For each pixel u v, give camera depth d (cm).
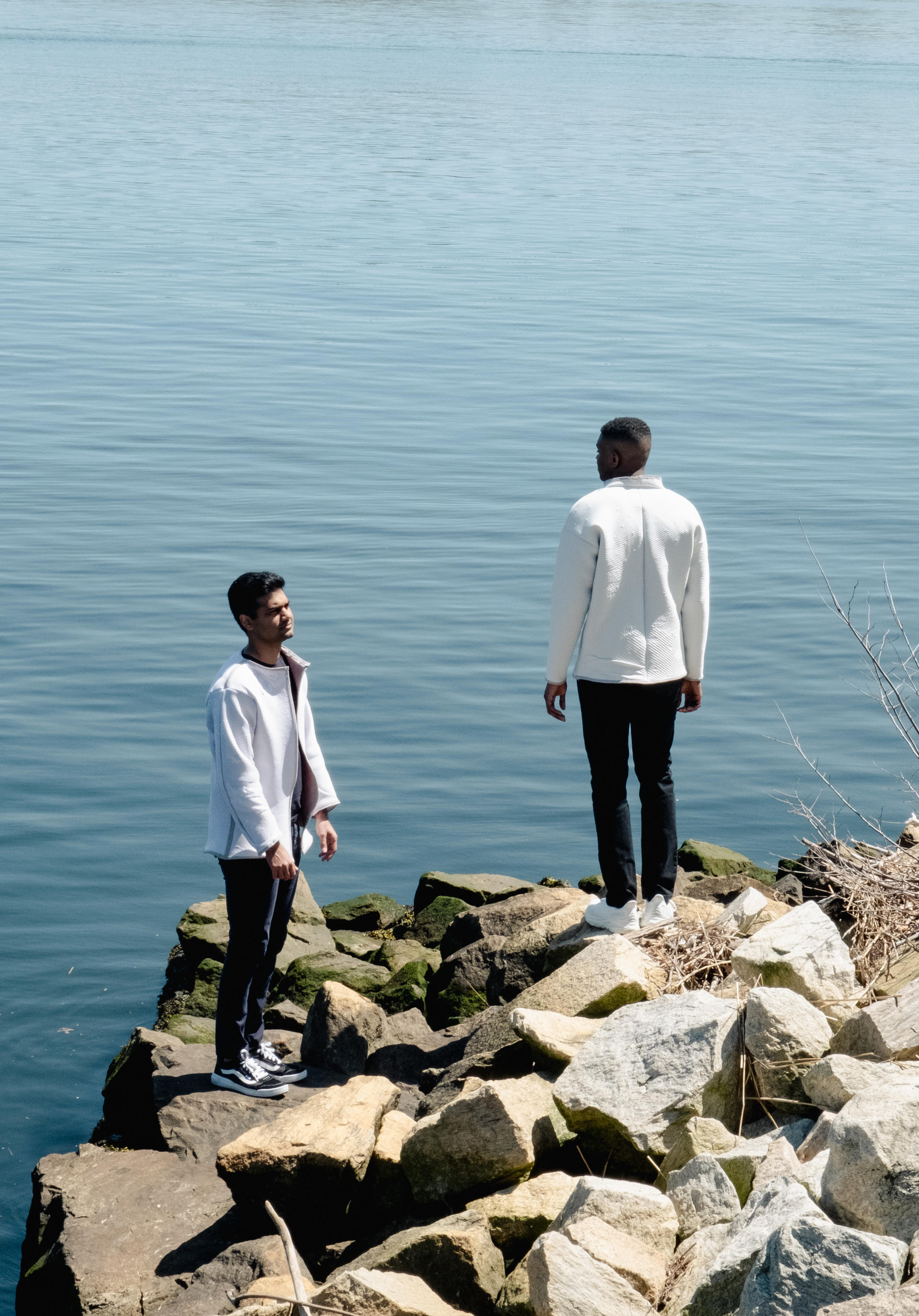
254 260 3362
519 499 1697
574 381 2314
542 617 1355
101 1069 730
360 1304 397
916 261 3619
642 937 581
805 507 1678
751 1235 372
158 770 1061
